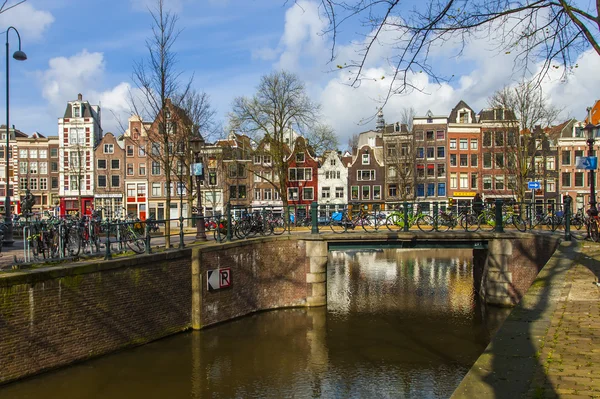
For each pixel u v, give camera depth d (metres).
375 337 15.22
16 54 18.42
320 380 11.77
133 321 13.34
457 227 21.06
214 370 12.22
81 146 53.00
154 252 14.40
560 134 50.03
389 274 28.41
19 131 63.72
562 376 4.29
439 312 18.39
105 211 43.84
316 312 18.52
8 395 10.04
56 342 11.20
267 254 19.05
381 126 63.47
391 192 51.19
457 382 11.61
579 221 20.84
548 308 6.66
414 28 6.62
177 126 26.88
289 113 35.62
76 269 11.61
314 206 19.92
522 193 32.78
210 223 29.05
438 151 50.59
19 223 13.62
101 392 10.59
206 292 16.00
